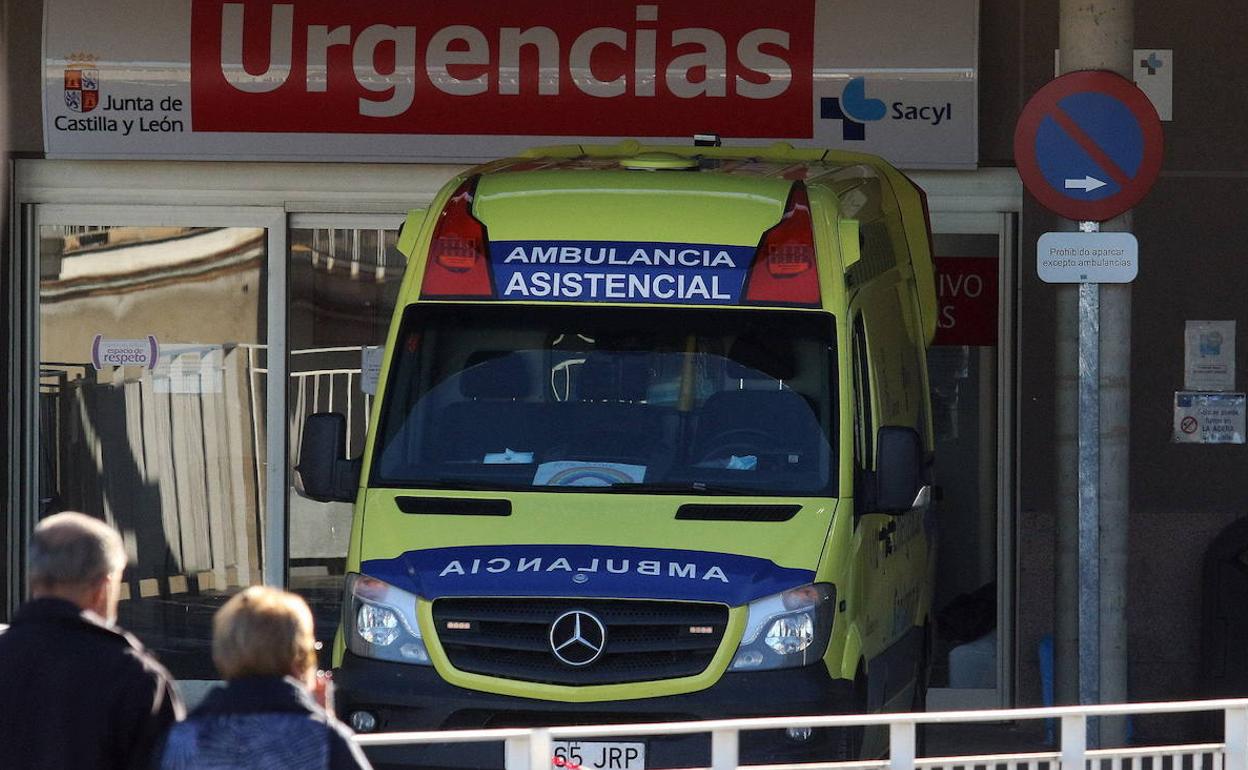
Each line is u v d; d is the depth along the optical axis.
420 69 39.41
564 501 25.83
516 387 27.06
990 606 39.78
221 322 40.88
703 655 24.16
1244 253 38.88
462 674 24.23
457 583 24.45
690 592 24.17
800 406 26.55
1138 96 28.59
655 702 24.00
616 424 26.72
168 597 41.22
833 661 24.59
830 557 25.00
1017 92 39.00
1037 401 39.16
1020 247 39.25
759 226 27.53
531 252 27.53
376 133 39.66
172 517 41.19
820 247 27.38
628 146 33.09
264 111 39.69
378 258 40.56
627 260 27.36
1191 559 38.88
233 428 41.00
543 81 39.28
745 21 39.03
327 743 13.69
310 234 40.66
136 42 39.66
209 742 13.59
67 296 40.91
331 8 39.62
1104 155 28.66
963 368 39.72
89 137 39.91
